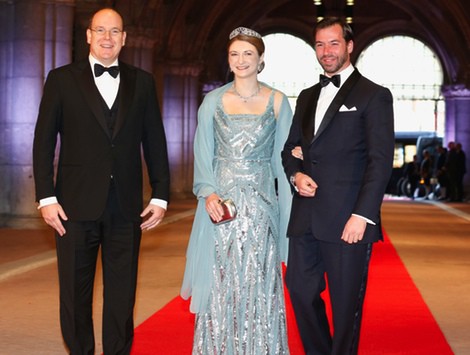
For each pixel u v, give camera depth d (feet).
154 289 31.32
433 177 119.03
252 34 17.70
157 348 21.68
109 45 17.87
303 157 17.80
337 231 17.33
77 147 17.85
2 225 55.98
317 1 97.40
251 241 17.62
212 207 17.24
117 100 17.99
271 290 17.71
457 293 31.42
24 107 55.57
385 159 17.06
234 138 17.66
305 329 18.15
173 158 104.68
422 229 61.77
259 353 17.48
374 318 26.27
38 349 21.48
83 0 72.38
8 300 28.60
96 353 20.72
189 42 104.63
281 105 17.97
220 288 17.62
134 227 18.20
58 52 56.08
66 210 17.80
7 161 56.44
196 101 106.01
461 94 128.26
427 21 132.36
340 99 17.51
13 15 56.34
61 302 18.08
